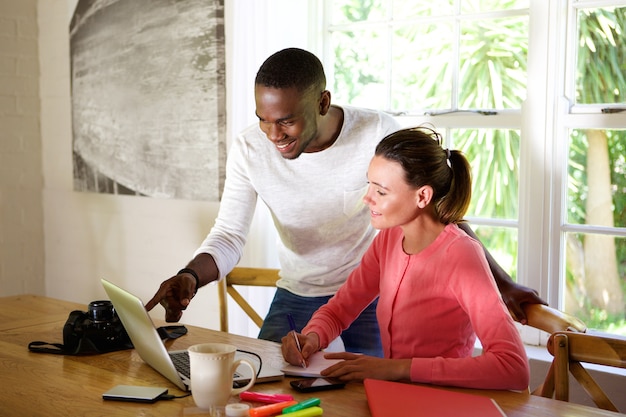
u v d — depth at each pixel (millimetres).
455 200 1565
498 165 2533
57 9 3775
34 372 1529
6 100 3826
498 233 2545
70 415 1271
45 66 3887
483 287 1450
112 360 1619
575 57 2357
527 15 2439
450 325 1553
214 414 1255
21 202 3914
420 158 1502
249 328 2865
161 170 3312
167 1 3199
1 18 3779
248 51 2807
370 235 2074
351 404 1312
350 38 2844
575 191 2379
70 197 3818
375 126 1985
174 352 1640
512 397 1338
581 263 2381
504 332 1396
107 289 1591
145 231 3428
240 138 2070
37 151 3949
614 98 2301
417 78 2688
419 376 1389
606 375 2164
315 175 1998
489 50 2523
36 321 2000
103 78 3549
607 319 2352
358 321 2033
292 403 1264
